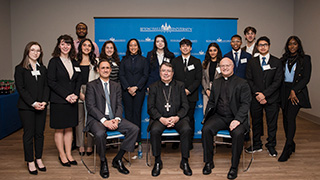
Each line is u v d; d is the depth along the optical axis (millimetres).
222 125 3113
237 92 3102
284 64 3471
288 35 6531
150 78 3875
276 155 3551
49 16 6230
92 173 3014
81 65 3566
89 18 6250
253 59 3576
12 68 6266
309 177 2867
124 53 4215
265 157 3490
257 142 3711
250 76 3586
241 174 2955
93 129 3006
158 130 3021
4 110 4438
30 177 2883
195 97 3762
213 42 4117
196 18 4164
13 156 3553
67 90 3125
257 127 3676
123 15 6250
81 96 3480
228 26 4195
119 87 3342
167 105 3266
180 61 3764
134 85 3777
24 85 2893
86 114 3211
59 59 3135
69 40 3145
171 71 3299
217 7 6336
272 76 3467
